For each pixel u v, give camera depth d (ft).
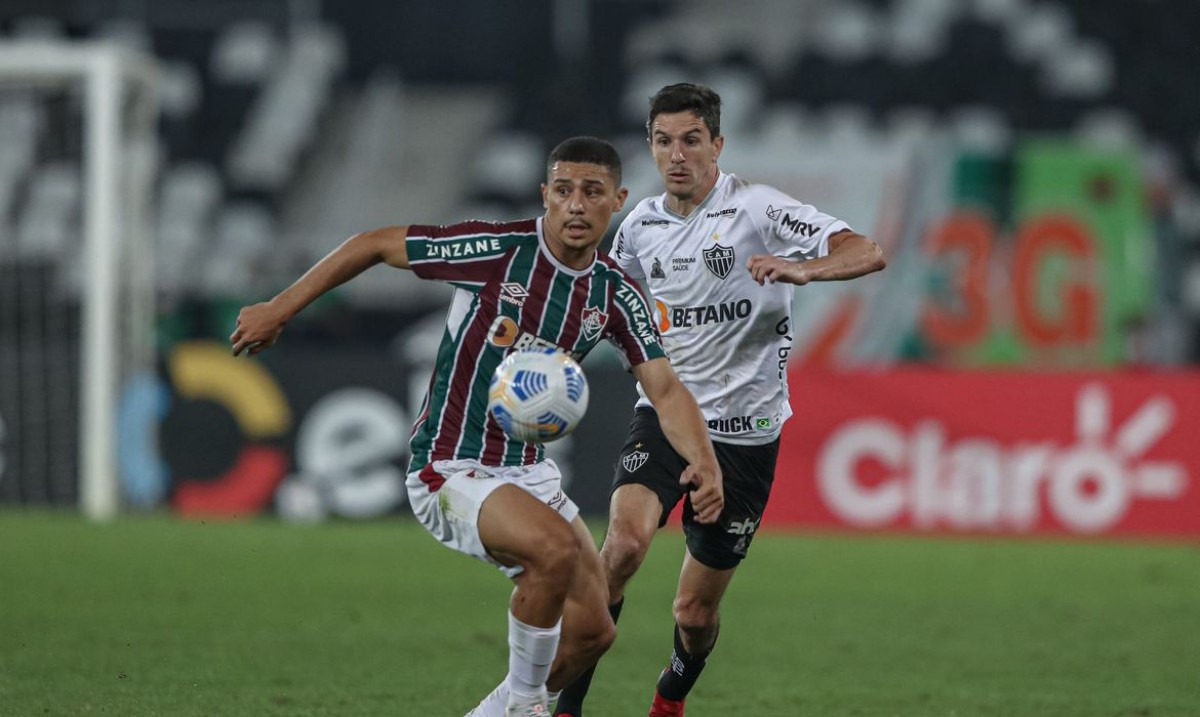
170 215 254.68
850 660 83.61
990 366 211.61
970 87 271.69
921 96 270.87
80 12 280.31
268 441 154.81
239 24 285.02
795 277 56.08
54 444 155.02
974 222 220.23
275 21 285.84
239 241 252.42
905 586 115.65
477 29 286.87
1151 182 242.78
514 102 276.82
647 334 54.95
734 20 282.56
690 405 54.65
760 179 233.55
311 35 284.20
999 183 222.69
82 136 170.30
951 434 151.84
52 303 160.76
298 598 102.01
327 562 120.88
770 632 93.45
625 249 67.00
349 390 154.61
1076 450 150.92
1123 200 220.02
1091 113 269.44
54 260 228.22
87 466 149.28
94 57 149.79
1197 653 87.45
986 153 224.33
